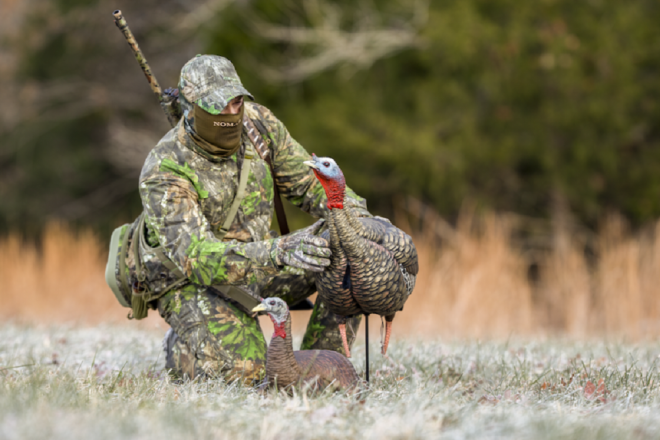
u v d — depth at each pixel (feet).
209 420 22.43
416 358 37.35
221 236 30.78
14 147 150.10
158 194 29.07
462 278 76.79
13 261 93.15
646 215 99.30
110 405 23.95
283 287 32.89
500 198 103.60
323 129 105.09
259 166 31.53
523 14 103.24
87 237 99.19
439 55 103.65
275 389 26.02
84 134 150.61
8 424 20.52
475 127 102.58
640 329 71.10
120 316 84.79
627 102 99.55
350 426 22.21
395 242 27.30
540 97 102.37
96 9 143.84
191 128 29.58
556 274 82.84
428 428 21.93
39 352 39.81
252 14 114.83
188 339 30.73
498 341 49.88
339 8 114.83
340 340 32.35
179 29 134.51
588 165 100.89
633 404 26.18
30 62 148.15
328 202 25.76
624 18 101.96
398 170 101.40
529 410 24.47
